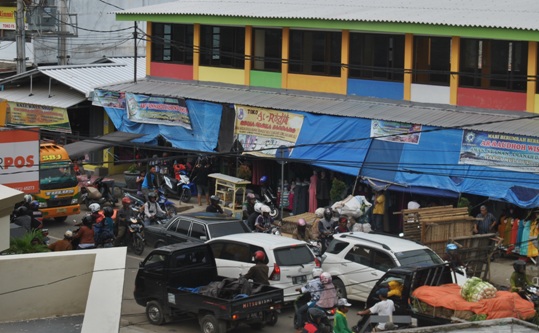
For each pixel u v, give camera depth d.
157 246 25.38
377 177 27.12
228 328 18.89
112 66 40.81
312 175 29.86
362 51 30.00
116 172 36.62
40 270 11.09
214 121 32.22
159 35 36.06
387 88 29.42
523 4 29.81
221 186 29.91
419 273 18.17
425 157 26.38
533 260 24.09
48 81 38.88
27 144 24.44
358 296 20.97
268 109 30.52
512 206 25.52
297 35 31.72
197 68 34.84
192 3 36.81
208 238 23.73
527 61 26.41
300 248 20.97
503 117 26.61
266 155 30.39
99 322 8.73
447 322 16.83
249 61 33.09
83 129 38.03
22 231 23.47
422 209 23.64
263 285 19.61
